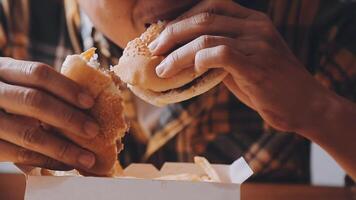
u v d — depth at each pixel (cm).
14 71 53
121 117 53
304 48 102
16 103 52
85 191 45
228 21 56
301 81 62
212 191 45
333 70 99
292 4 100
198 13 58
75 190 45
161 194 45
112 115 52
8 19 116
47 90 52
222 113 103
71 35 109
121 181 45
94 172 53
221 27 55
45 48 114
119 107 53
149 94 55
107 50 96
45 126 53
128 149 105
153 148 104
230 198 45
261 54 56
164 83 53
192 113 101
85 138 51
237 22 57
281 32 101
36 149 52
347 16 101
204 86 54
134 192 45
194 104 100
